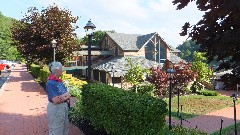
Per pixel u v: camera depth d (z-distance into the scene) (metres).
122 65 36.75
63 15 29.53
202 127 13.30
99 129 7.95
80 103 9.81
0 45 86.62
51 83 5.96
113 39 45.84
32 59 30.81
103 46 50.53
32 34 28.56
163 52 46.28
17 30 29.80
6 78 32.34
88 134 8.22
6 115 11.59
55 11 29.38
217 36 5.45
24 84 25.08
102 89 7.91
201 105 20.33
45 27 28.41
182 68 25.84
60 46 28.45
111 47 47.44
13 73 42.19
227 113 17.36
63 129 6.25
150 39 44.81
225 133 11.27
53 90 5.96
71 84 17.69
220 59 5.74
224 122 14.53
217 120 15.00
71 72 48.03
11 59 91.94
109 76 35.94
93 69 39.78
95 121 8.01
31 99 16.34
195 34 5.73
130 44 45.50
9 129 9.26
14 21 31.77
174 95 25.36
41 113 12.05
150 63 38.19
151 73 25.16
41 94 18.55
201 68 29.19
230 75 5.60
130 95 6.82
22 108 13.29
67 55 29.84
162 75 24.11
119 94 7.03
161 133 5.80
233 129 11.81
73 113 9.80
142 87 25.56
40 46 28.33
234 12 4.77
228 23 5.23
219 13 4.82
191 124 13.81
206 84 31.67
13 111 12.52
